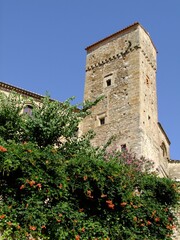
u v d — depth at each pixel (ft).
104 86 104.58
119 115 95.66
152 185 47.01
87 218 38.68
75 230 36.37
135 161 63.26
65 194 37.06
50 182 36.65
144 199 45.32
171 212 47.98
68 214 36.14
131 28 106.63
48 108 52.95
